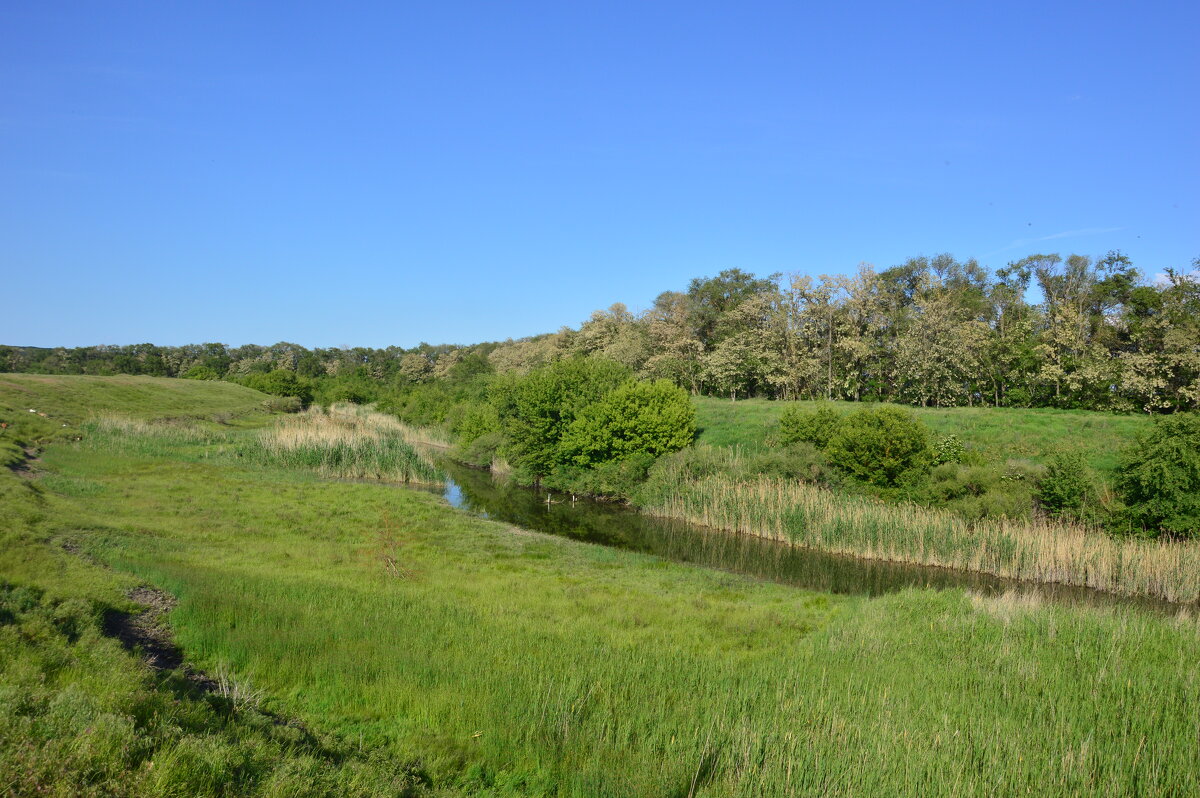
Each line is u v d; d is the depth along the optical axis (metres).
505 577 20.91
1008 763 9.22
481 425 58.97
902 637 15.47
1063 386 51.50
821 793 8.56
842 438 34.12
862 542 28.38
